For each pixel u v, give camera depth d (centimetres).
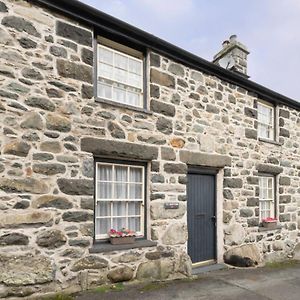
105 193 564
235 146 775
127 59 613
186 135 671
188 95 684
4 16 459
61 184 490
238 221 762
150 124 611
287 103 954
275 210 895
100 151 536
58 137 494
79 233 502
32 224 459
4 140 446
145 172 614
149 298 488
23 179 457
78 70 523
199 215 712
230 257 724
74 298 466
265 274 675
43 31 493
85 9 521
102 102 546
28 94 471
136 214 602
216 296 516
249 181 800
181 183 652
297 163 977
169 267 593
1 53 453
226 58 913
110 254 534
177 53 657
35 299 444
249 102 830
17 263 439
